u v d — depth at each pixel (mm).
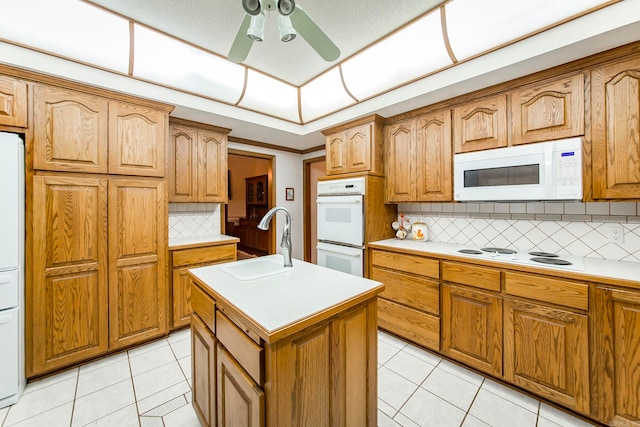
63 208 1901
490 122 2045
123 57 2008
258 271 1637
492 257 1908
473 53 1852
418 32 1948
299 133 3404
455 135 2246
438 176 2359
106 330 2084
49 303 1857
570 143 1681
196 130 2908
